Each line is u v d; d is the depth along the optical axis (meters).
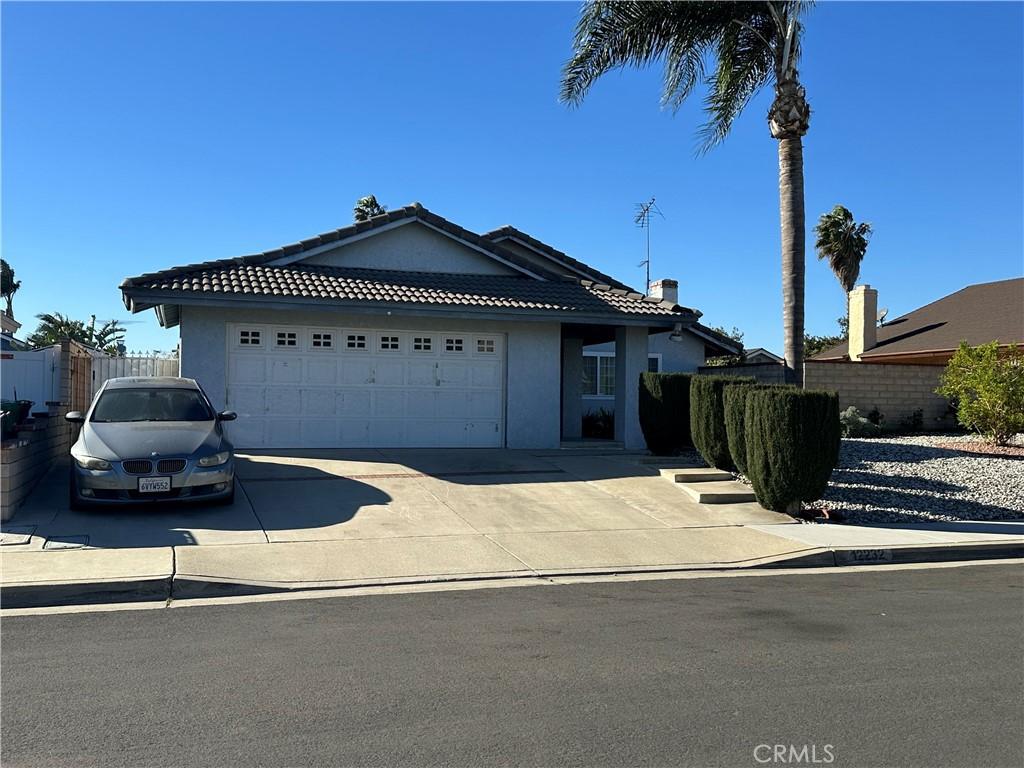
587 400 24.83
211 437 10.99
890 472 14.48
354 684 5.29
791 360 15.05
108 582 7.53
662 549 9.91
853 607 7.53
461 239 17.56
